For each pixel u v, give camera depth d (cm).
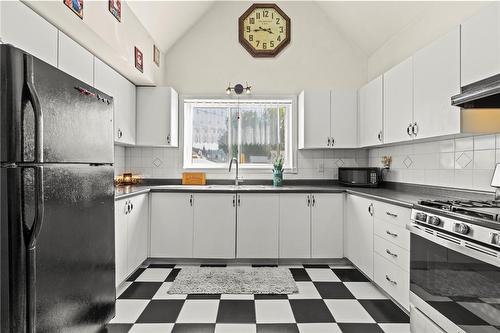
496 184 211
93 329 191
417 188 317
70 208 168
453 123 221
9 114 134
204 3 400
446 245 172
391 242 255
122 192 301
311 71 430
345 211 360
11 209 135
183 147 422
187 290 281
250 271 333
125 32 296
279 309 247
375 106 346
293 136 427
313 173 427
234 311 243
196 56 427
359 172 385
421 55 258
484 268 148
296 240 358
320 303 257
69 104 167
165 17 362
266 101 429
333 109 397
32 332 140
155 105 387
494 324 142
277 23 430
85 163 184
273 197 359
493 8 186
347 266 355
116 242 273
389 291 258
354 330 216
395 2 321
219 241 358
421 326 196
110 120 215
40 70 145
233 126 435
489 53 189
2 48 134
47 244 150
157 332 213
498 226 143
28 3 189
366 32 393
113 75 314
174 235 358
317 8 432
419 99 261
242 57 429
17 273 136
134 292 279
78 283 175
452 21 272
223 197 359
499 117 215
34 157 140
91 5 233
